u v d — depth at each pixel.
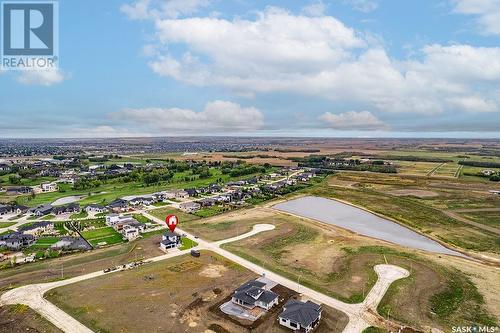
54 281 75.62
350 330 57.62
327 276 79.19
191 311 62.94
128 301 66.38
